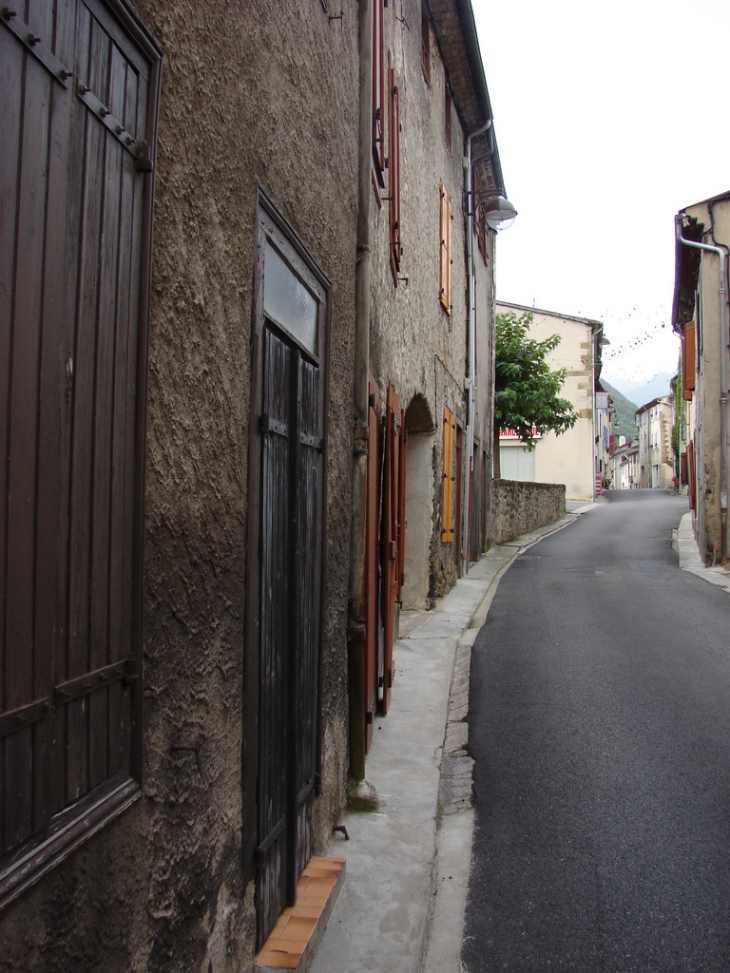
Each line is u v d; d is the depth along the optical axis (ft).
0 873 4.34
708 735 16.65
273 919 8.98
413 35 27.43
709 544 46.91
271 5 8.73
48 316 4.79
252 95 8.13
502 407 74.38
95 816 5.29
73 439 5.09
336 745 12.71
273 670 8.98
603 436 188.75
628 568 46.24
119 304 5.62
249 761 8.09
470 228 44.45
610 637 26.35
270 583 8.84
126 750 5.82
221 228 7.31
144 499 5.94
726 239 46.70
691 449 77.00
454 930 10.13
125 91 5.68
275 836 8.95
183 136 6.55
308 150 10.50
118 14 5.51
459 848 12.35
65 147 4.94
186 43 6.59
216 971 7.23
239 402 7.80
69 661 5.08
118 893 5.60
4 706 4.43
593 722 17.84
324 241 11.59
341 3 12.67
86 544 5.27
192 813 6.76
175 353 6.48
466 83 38.91
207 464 7.07
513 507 67.77
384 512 17.67
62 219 4.92
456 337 40.63
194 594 6.84
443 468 35.65
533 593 37.14
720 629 27.22
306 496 10.52
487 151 47.60
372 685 15.81
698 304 51.37
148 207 5.97
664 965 9.37
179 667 6.57
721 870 11.41
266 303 8.64
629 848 12.16
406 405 24.61
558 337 76.18
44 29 4.70
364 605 14.44
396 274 21.18
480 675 22.43
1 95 4.31
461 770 15.55
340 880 10.60
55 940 4.84
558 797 14.14
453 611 32.94
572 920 10.34
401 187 23.59
